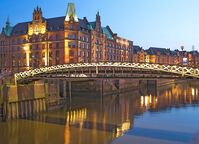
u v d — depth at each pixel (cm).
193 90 10888
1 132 3891
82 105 6538
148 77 3697
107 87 8988
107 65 3838
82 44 8975
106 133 3741
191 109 5734
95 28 9919
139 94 9394
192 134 3544
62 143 3297
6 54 10044
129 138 3388
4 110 4628
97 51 9956
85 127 4156
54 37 8706
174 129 3850
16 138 3581
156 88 11975
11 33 10094
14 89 4778
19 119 4769
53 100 6019
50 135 3700
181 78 3384
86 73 4353
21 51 9544
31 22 9712
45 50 8862
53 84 6069
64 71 4597
